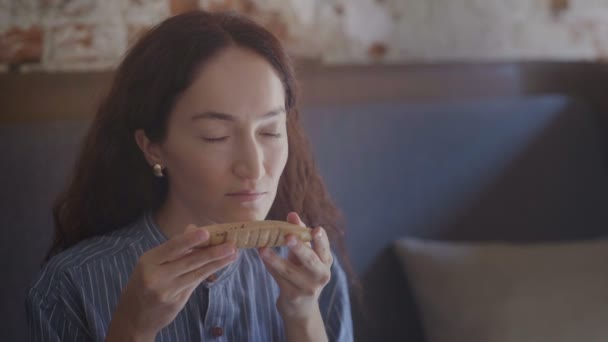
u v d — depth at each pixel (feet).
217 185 2.81
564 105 5.68
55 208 3.59
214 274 3.19
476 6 5.84
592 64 5.97
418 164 5.22
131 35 4.78
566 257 5.04
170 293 2.55
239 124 2.78
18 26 4.50
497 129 5.46
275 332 3.45
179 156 2.87
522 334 4.66
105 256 3.20
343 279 3.70
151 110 2.91
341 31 5.43
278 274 2.83
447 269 4.97
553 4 6.08
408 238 5.19
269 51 2.89
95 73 4.66
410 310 5.20
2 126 4.12
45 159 4.18
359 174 5.02
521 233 5.55
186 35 2.86
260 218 2.85
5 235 4.07
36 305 3.09
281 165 2.90
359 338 5.01
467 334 4.77
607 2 6.14
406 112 5.21
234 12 3.07
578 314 4.73
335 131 4.96
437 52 5.78
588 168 5.73
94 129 3.34
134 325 2.63
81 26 4.64
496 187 5.47
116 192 3.39
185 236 2.50
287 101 3.08
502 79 5.96
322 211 3.76
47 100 4.56
